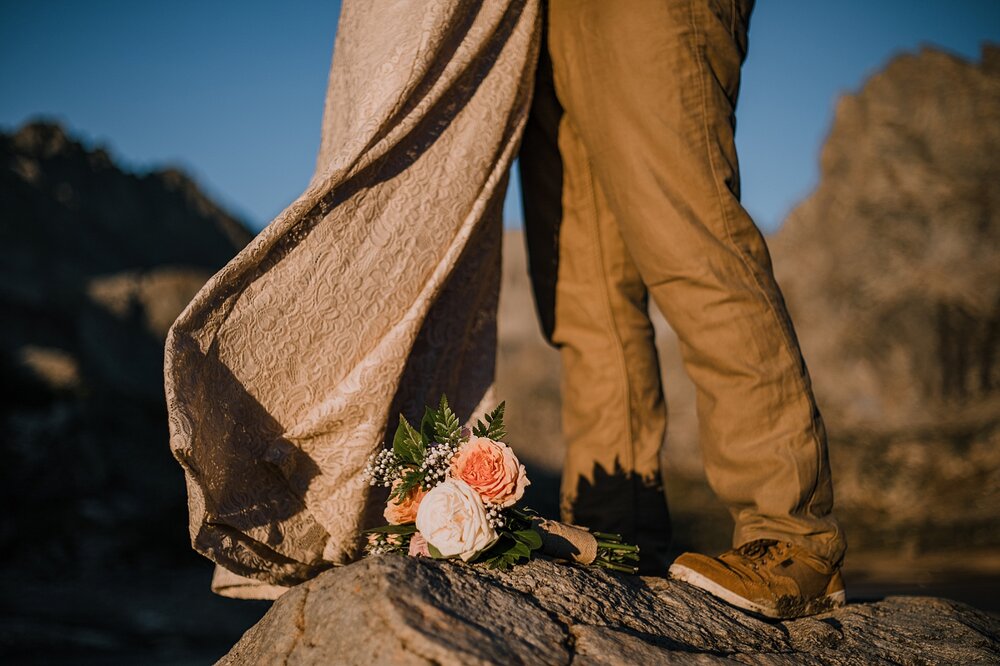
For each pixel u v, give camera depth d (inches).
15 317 987.9
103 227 1984.5
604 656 57.9
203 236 2320.4
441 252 79.4
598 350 94.6
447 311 85.4
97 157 2261.3
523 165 99.0
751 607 75.4
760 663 64.7
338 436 75.0
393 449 70.1
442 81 78.5
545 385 1034.1
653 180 80.4
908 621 80.7
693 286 80.2
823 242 1354.6
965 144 1334.9
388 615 55.1
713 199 80.0
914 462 754.2
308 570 79.5
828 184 1454.2
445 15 76.7
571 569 69.3
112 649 234.8
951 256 1179.9
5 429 514.9
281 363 72.9
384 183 77.3
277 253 72.4
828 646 72.1
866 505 690.2
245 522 72.2
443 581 60.4
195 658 223.5
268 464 73.5
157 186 2411.4
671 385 1093.1
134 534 422.9
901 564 427.5
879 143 1400.1
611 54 81.4
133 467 529.7
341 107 81.7
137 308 1098.1
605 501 92.7
